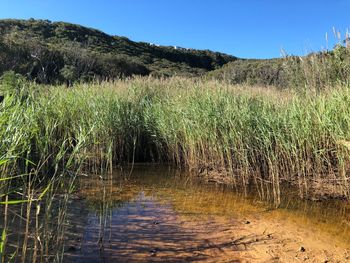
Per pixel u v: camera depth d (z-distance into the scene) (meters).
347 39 9.04
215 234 4.75
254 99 8.95
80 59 19.52
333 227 5.10
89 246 4.14
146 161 10.15
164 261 3.89
